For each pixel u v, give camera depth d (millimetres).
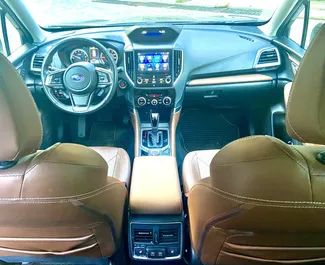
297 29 2141
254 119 2500
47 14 2213
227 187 794
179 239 1288
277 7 2082
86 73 1822
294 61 2072
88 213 890
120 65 2062
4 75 750
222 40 2105
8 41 2111
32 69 2119
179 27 2156
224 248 938
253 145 799
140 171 1443
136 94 2107
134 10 2254
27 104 811
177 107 2146
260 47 2117
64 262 1109
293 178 735
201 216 920
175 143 2201
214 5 2201
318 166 746
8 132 773
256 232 833
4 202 834
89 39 1845
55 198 835
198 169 1559
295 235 818
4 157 809
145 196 1278
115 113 2449
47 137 2295
